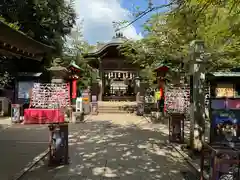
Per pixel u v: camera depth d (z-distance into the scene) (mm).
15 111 11859
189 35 7016
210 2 3807
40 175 4898
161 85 13828
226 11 4137
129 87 23250
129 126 11406
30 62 16000
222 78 12156
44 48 4723
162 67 13492
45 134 9180
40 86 12836
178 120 7867
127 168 5328
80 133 9477
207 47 7633
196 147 6215
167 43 11984
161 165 5562
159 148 7164
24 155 6270
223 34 4609
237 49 7809
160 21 11570
